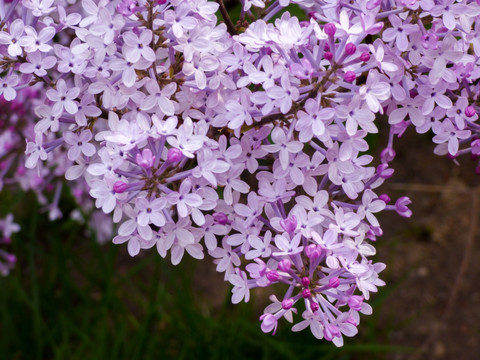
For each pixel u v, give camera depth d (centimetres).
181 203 40
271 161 46
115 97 42
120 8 41
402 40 40
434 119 43
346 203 43
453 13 41
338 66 39
